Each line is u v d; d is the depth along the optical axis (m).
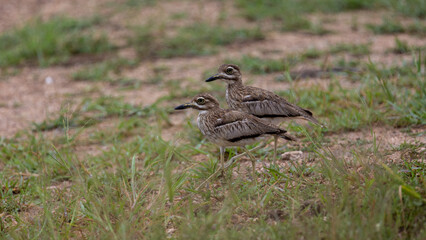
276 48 19.25
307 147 11.09
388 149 10.47
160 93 16.30
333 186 8.52
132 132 13.65
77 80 17.89
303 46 19.14
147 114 14.58
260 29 21.25
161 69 18.27
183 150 11.77
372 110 12.22
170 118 14.39
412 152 10.09
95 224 8.58
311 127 12.05
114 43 20.88
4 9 25.42
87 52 20.41
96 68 18.47
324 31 20.56
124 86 17.08
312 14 22.84
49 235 8.45
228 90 11.81
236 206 8.69
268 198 8.66
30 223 9.05
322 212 8.10
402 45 17.45
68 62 19.59
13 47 20.86
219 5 24.31
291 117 11.08
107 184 10.16
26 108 15.82
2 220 9.33
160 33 21.56
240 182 9.52
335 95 13.80
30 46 20.33
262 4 23.62
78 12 24.41
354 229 7.18
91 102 15.62
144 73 18.09
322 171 9.17
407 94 12.84
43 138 13.05
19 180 11.00
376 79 13.80
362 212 7.69
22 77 18.45
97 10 24.52
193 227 7.78
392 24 20.08
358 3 23.14
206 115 10.17
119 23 22.95
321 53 18.00
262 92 11.39
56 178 11.07
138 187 9.91
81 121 14.30
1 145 13.09
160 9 24.28
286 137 9.69
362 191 8.25
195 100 10.25
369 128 11.77
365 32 20.22
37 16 24.09
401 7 21.88
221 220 7.86
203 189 9.66
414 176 8.87
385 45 18.45
